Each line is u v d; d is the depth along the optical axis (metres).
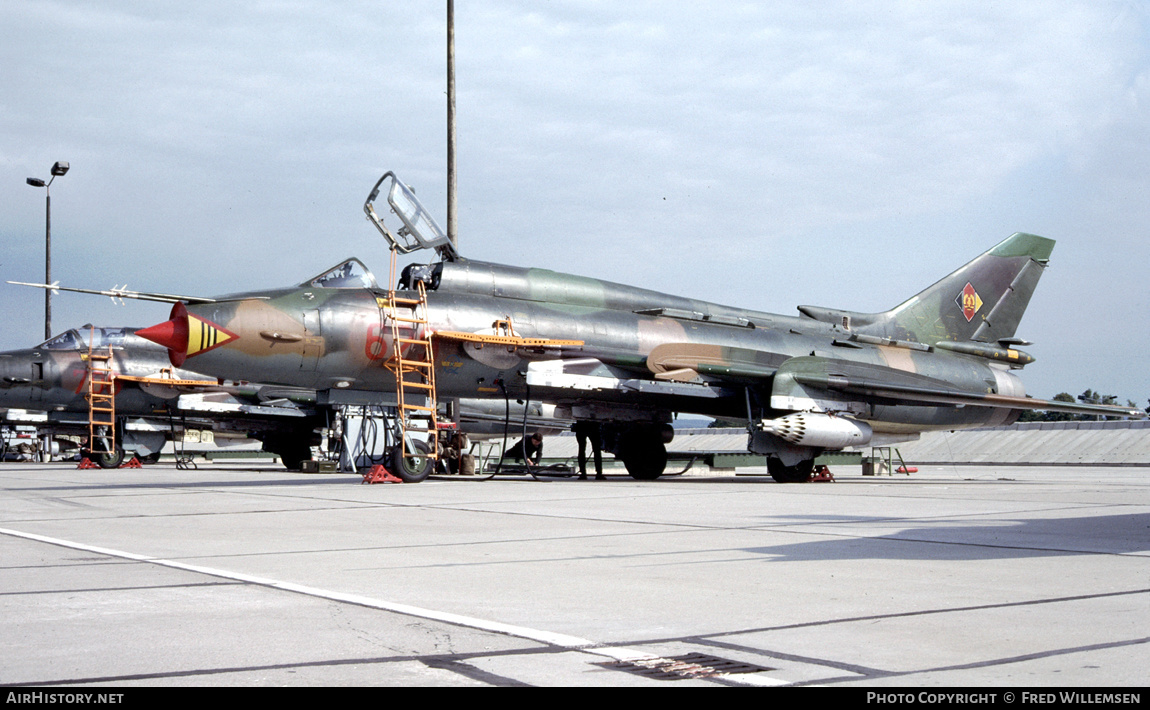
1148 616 4.61
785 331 22.39
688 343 19.97
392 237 17.91
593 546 7.45
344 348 16.98
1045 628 4.35
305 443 31.02
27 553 7.09
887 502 12.38
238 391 29.38
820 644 4.05
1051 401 19.30
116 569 6.23
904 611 4.76
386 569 6.22
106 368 29.31
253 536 8.24
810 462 20.25
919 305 24.72
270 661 3.75
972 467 36.91
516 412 32.12
